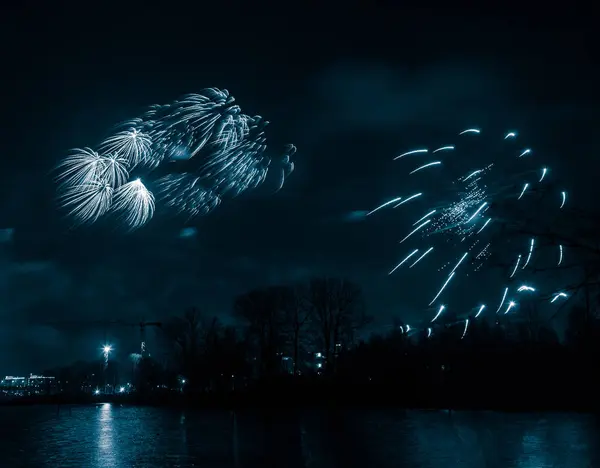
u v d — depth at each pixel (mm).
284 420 58750
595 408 53250
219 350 104938
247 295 103500
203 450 36969
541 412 54094
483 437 37781
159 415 75875
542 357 58750
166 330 112375
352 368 83062
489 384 62562
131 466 31141
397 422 51344
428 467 27844
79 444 42438
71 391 163125
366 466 28812
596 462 27906
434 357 71438
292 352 105000
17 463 33219
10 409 105938
